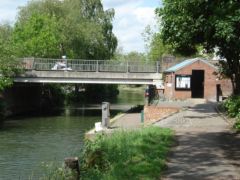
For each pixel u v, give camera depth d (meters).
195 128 26.47
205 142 21.09
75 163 12.49
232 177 14.34
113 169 14.27
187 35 33.31
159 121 30.86
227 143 20.81
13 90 62.34
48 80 60.03
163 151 18.20
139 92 148.12
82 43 80.56
